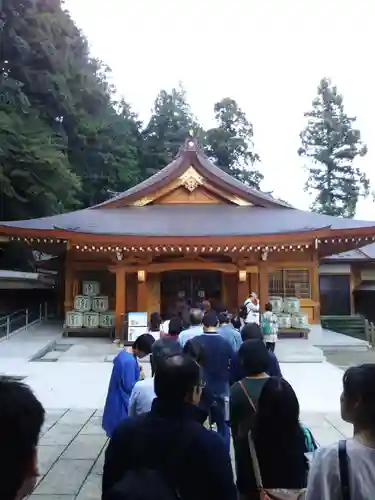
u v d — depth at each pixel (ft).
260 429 11.02
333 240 68.64
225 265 70.08
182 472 7.97
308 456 11.48
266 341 52.54
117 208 85.61
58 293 99.55
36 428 6.00
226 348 20.22
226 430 19.74
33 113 107.65
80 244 66.39
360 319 95.20
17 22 107.55
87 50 160.97
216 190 86.74
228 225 74.79
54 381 42.73
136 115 208.74
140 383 15.51
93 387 40.24
